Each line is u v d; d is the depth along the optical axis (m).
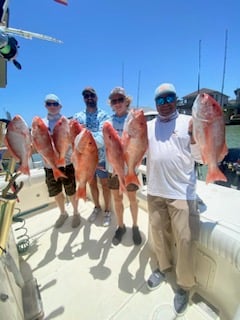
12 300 1.18
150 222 1.80
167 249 1.83
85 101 2.58
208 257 1.61
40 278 1.95
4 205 1.03
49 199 3.37
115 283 1.87
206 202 1.98
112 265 2.08
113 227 2.71
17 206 3.00
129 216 2.93
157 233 1.76
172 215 1.62
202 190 2.29
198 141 1.38
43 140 1.64
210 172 1.37
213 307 1.60
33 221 2.94
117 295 1.75
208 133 1.34
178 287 1.75
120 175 1.61
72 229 2.71
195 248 1.68
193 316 1.54
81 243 2.44
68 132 1.77
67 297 1.76
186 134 1.57
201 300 1.65
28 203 3.14
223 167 4.82
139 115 1.55
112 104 2.16
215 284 1.59
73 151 1.71
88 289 1.82
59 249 2.35
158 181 1.67
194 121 1.38
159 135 1.67
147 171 1.77
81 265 2.10
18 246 2.30
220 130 1.35
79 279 1.93
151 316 1.57
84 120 2.60
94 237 2.53
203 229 1.57
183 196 1.59
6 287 1.12
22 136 1.42
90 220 2.86
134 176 1.62
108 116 2.57
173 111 1.66
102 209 3.11
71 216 3.03
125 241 2.41
